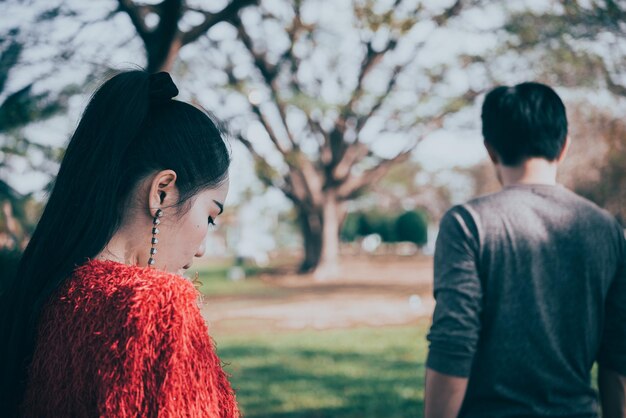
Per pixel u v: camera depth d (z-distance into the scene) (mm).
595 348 1702
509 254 1660
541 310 1639
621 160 18359
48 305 1030
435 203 45906
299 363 8852
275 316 15219
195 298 1007
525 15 12914
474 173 37500
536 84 1823
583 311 1656
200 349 965
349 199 27453
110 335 939
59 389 956
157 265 1107
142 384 914
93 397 929
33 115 7043
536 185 1747
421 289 22219
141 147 1098
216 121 1213
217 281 26969
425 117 20031
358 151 26078
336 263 27719
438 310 1674
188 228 1117
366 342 10719
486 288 1665
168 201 1101
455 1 14062
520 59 14469
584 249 1669
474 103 18984
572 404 1648
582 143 17875
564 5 9789
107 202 1069
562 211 1693
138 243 1104
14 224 6969
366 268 35156
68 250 1060
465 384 1632
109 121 1095
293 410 6227
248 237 37781
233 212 30656
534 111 1762
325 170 26812
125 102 1102
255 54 17141
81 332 961
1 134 7047
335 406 6355
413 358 9133
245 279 27938
